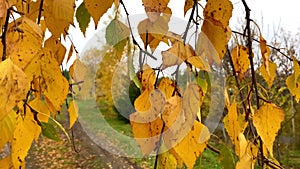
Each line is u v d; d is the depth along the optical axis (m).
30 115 0.34
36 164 4.83
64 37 0.49
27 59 0.32
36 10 0.43
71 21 0.38
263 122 0.42
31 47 0.32
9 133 0.31
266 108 0.43
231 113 0.42
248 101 0.47
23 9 0.41
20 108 0.34
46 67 0.35
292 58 0.53
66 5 0.37
